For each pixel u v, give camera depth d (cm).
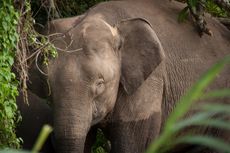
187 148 1380
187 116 1285
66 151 1044
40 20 1297
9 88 1016
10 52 1050
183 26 1313
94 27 1123
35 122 1276
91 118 1081
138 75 1160
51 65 1086
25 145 1267
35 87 1134
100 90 1086
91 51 1087
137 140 1194
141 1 1291
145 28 1173
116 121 1177
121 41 1153
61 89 1064
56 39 1103
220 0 1326
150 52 1167
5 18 1025
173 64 1280
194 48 1316
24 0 1079
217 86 1332
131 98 1180
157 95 1220
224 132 1383
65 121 1045
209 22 1385
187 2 1284
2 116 1020
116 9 1210
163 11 1302
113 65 1111
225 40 1388
